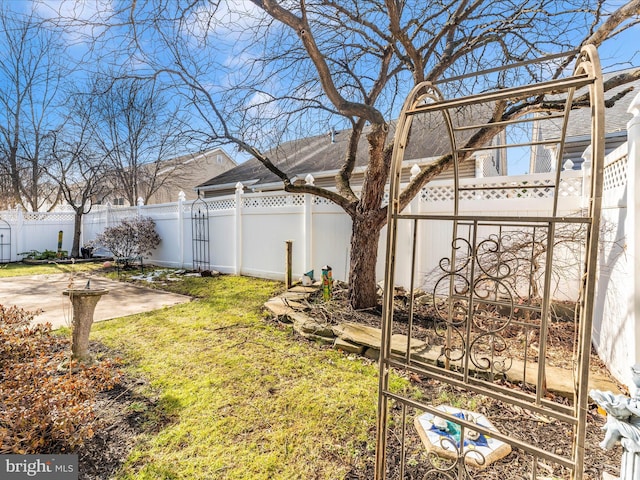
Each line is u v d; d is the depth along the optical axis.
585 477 1.73
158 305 5.21
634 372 1.21
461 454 1.53
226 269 7.73
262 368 2.99
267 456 1.88
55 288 6.58
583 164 4.07
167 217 9.12
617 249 2.73
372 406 2.38
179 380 2.75
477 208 4.70
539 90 1.31
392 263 1.60
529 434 2.08
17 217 11.41
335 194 4.60
